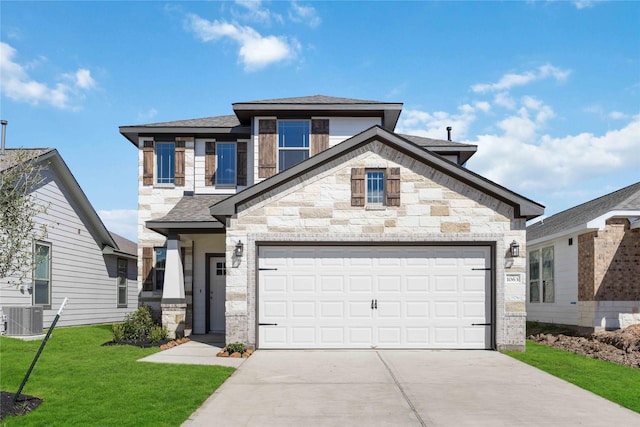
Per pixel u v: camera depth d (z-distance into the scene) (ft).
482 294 46.55
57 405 27.30
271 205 46.68
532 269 80.79
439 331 46.42
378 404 28.53
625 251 59.36
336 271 46.85
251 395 30.22
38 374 34.22
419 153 46.29
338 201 46.68
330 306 46.62
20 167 32.58
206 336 57.88
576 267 64.23
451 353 44.47
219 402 28.71
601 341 54.19
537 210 45.50
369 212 46.55
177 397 29.07
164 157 64.08
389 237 46.34
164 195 62.95
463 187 46.60
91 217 72.74
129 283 87.40
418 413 26.91
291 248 46.96
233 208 46.37
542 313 76.18
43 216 60.59
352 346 46.37
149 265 62.34
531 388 32.35
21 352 42.19
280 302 46.57
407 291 46.70
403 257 46.88
